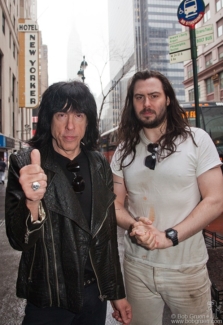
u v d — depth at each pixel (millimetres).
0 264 4316
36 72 17188
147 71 1878
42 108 1627
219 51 28469
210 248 4105
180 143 1798
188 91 35719
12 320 2850
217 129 9727
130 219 1896
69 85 1592
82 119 1626
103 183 1693
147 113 1810
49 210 1440
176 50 4031
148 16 63375
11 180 1453
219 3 28000
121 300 1761
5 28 23156
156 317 1983
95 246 1583
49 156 1551
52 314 1535
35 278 1450
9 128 24594
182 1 3855
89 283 1612
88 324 1653
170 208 1793
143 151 1918
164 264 1804
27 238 1287
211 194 1723
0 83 22328
